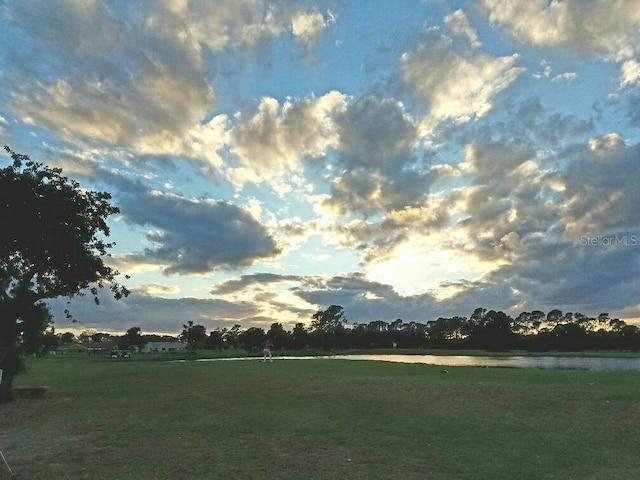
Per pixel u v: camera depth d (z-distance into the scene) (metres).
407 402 15.81
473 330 120.56
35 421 16.25
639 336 105.38
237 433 12.99
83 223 23.95
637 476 8.92
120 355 102.00
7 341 22.77
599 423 12.38
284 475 9.49
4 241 23.05
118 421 15.24
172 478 9.48
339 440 11.91
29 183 22.47
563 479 8.85
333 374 24.08
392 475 9.30
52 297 25.27
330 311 128.88
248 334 122.88
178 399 18.94
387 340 129.62
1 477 9.77
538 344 110.88
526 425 12.52
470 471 9.38
